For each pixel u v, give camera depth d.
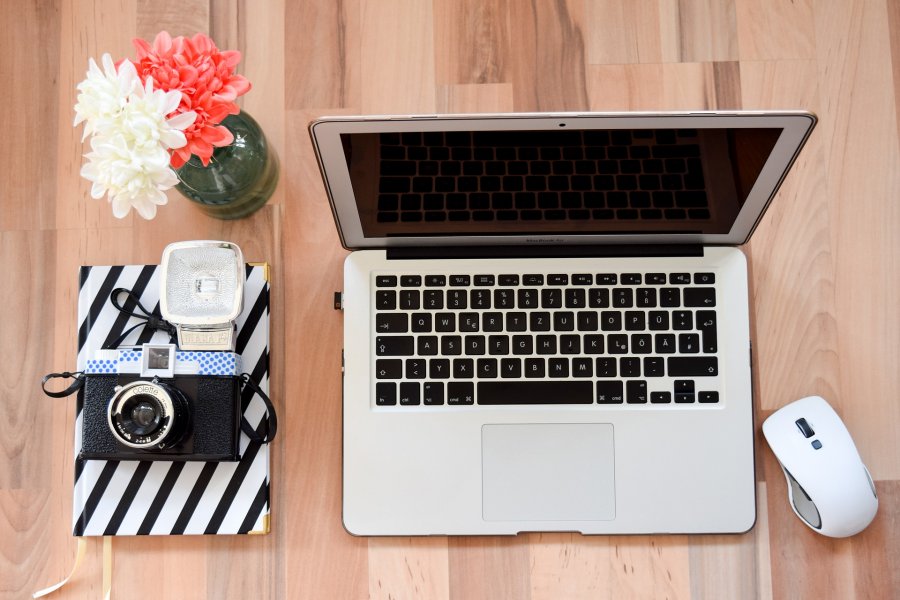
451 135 0.61
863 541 0.79
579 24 0.85
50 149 0.84
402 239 0.75
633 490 0.76
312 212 0.83
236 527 0.78
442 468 0.76
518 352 0.76
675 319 0.76
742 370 0.76
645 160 0.63
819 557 0.79
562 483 0.76
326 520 0.80
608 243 0.76
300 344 0.82
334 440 0.81
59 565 0.80
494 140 0.62
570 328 0.76
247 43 0.85
